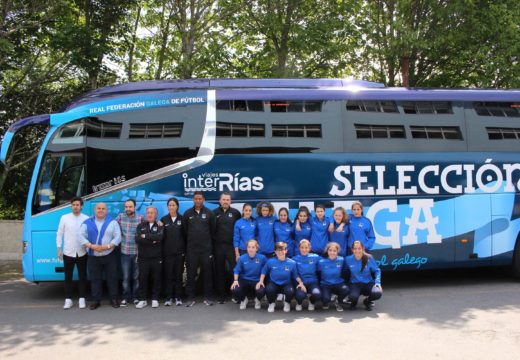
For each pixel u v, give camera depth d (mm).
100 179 8211
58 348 5656
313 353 5336
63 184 8250
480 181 9156
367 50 15875
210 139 8406
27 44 12781
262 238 8023
